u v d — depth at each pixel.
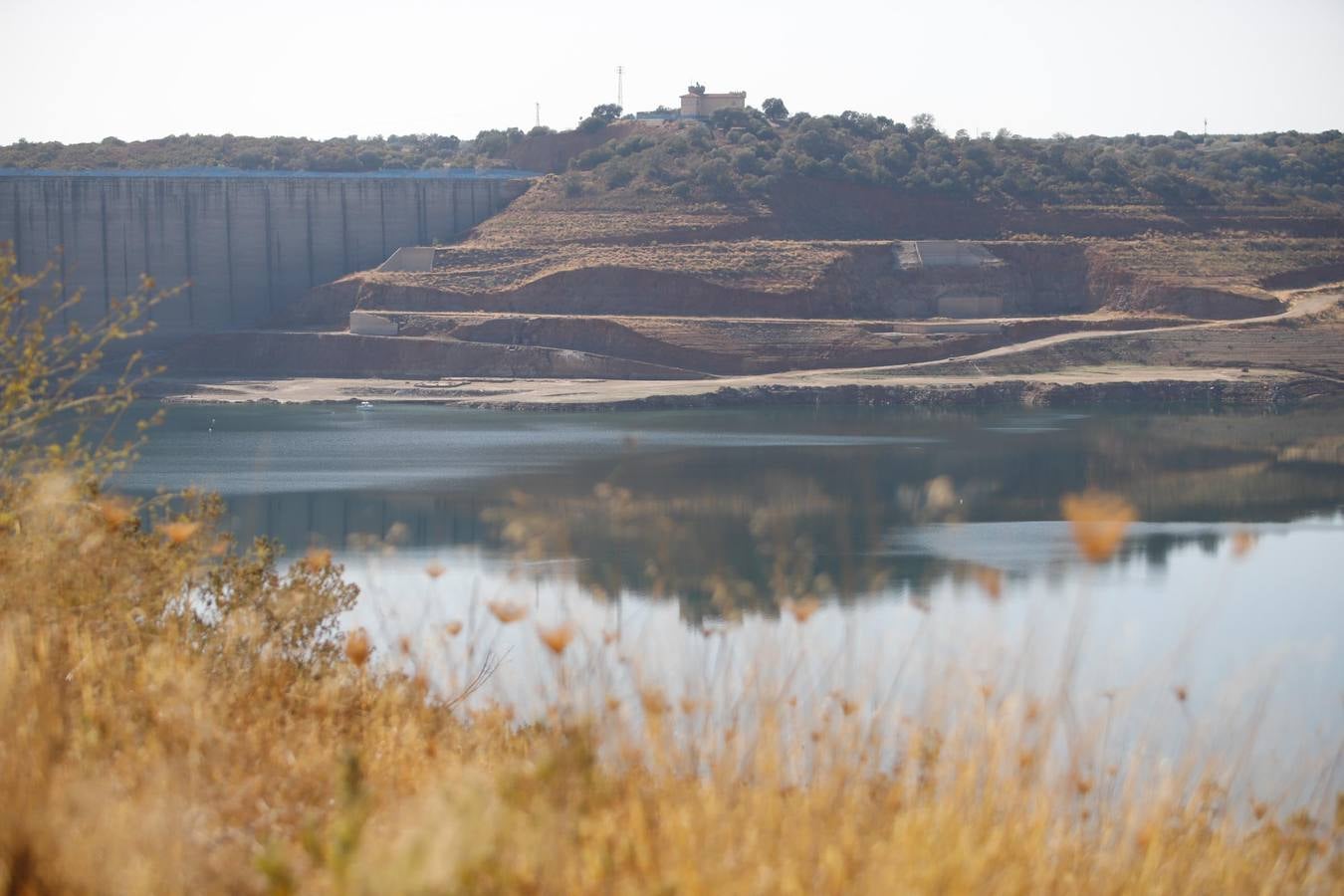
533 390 141.25
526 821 6.50
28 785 6.92
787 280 166.75
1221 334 151.25
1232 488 74.56
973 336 154.50
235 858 6.81
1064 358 149.00
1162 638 28.62
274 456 87.50
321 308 171.62
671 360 152.88
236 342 162.12
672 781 7.32
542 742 8.50
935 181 190.75
